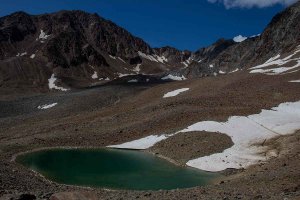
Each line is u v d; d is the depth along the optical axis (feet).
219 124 187.21
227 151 159.94
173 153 170.09
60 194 73.00
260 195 81.61
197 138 176.55
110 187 128.16
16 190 88.84
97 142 201.87
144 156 172.96
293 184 90.63
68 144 199.52
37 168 153.69
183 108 221.46
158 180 135.85
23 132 242.78
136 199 85.46
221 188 96.43
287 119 187.11
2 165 133.39
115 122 232.73
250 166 142.10
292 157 127.95
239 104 220.43
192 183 131.54
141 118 229.25
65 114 335.67
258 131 175.94
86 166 156.76
